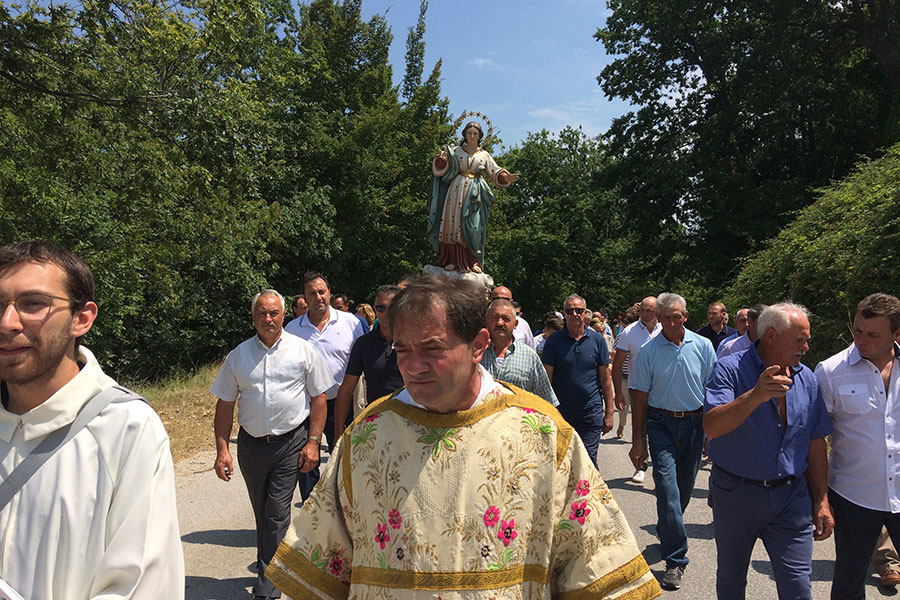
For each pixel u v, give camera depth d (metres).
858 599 3.51
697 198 26.94
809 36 24.41
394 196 25.20
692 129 28.36
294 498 6.55
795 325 3.16
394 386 4.49
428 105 29.19
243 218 13.15
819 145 27.31
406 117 26.69
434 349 1.65
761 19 25.95
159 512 1.62
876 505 3.37
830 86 26.14
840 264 11.68
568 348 5.80
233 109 10.41
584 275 45.19
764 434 3.17
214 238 12.78
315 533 1.81
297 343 4.27
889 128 22.31
